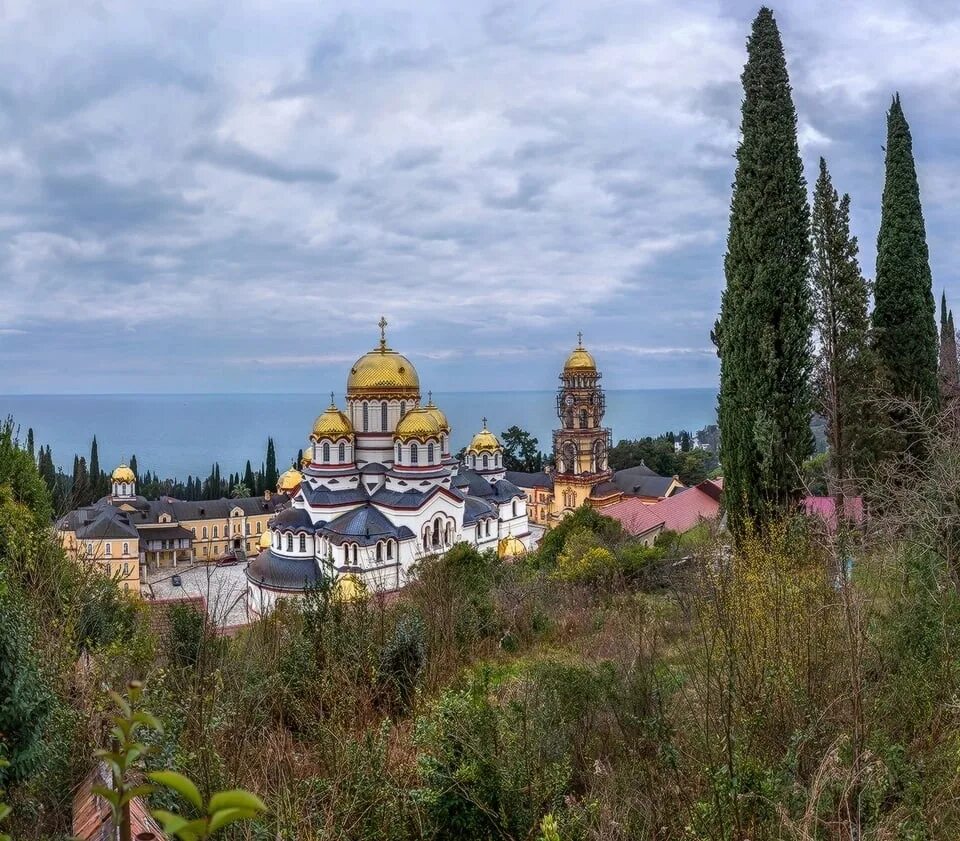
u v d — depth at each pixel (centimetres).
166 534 7994
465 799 846
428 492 4875
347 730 1073
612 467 9500
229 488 11475
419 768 895
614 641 1448
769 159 2238
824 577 1042
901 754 841
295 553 4834
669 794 812
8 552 1423
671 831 772
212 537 8506
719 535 1530
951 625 1048
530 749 915
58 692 1052
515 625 2175
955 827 730
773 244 2214
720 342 2391
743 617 980
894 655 1017
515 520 6281
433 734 922
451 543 4881
